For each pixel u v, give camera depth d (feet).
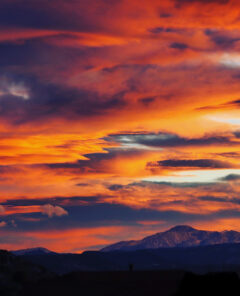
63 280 310.45
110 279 301.63
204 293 242.58
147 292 280.51
